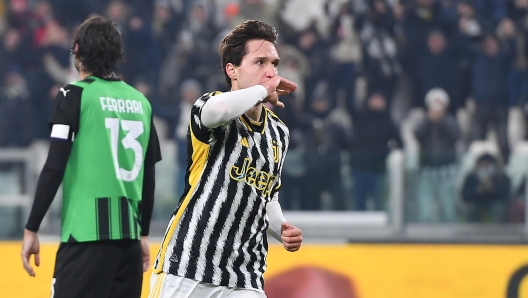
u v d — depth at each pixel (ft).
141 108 46.47
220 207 37.22
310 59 110.32
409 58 110.42
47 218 79.87
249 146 37.45
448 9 112.16
